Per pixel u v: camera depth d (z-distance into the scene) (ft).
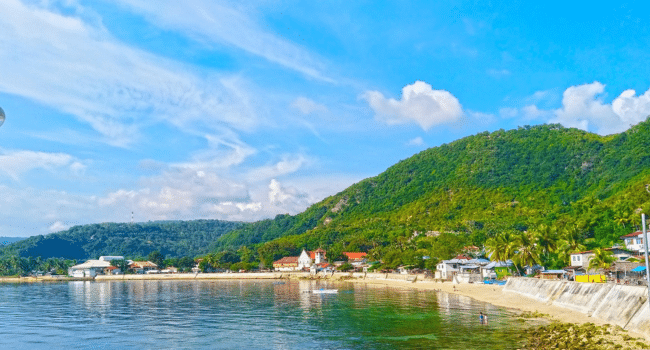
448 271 604.08
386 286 600.39
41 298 488.85
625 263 335.26
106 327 279.69
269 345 221.66
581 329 217.77
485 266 549.54
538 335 221.46
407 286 584.81
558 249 513.04
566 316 272.92
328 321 287.48
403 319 287.89
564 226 611.47
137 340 238.68
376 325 268.21
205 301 428.97
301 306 372.58
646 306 210.18
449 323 267.39
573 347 185.37
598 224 567.59
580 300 287.69
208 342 230.89
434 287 541.34
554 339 205.57
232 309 359.66
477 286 491.72
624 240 495.82
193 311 350.84
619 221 540.11
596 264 395.34
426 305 359.87
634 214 528.63
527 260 500.33
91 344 231.30
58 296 513.86
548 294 338.54
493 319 276.41
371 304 376.27
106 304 415.64
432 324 265.75
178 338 241.96
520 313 298.97
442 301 388.37
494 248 563.07
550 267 513.86
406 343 216.74
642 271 315.37
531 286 377.71
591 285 284.61
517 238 517.96
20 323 299.79
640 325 204.44
